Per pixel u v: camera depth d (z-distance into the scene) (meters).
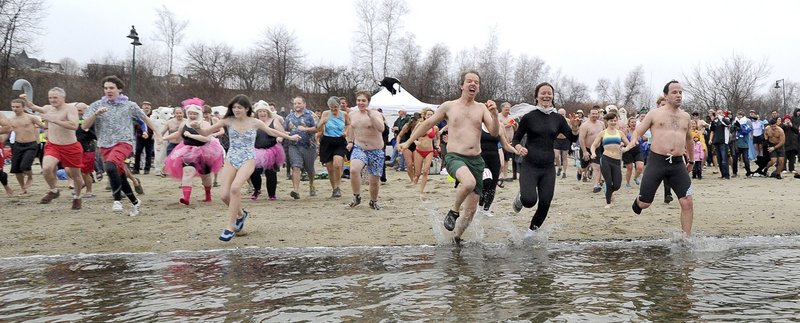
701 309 4.01
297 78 60.22
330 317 3.85
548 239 7.03
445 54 58.69
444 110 6.81
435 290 4.52
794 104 69.88
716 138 15.69
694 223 8.09
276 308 4.07
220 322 3.76
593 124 12.44
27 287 4.71
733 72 45.53
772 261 5.64
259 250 6.32
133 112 8.83
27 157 11.01
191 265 5.55
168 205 9.72
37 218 8.34
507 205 9.95
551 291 4.48
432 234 7.30
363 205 9.90
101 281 4.91
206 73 60.31
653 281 4.81
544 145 6.84
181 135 9.75
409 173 13.83
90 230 7.47
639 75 78.56
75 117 9.03
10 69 45.06
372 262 5.65
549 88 6.94
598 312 3.94
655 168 7.04
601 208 9.60
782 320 3.77
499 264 5.52
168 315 3.91
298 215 8.75
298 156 10.73
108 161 8.58
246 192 11.84
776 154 15.77
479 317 3.83
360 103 9.25
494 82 60.38
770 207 9.57
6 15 43.84
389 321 3.76
